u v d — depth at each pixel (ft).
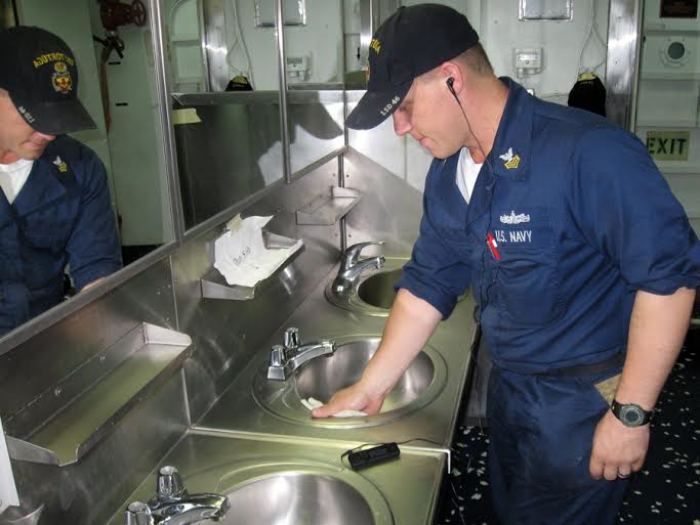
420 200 8.23
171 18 4.20
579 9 9.59
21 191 3.09
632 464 3.76
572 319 4.01
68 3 3.20
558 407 4.12
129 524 3.24
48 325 3.11
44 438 3.08
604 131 3.56
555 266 3.85
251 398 4.97
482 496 6.48
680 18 10.30
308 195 7.13
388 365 4.78
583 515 4.32
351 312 6.63
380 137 8.12
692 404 8.48
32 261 3.14
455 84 3.67
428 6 3.73
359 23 9.47
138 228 3.86
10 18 2.88
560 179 3.67
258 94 5.70
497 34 9.87
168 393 4.28
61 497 3.31
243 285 4.71
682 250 3.42
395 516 3.59
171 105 4.04
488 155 3.91
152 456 4.13
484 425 7.57
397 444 4.26
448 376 5.27
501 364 4.42
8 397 2.96
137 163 3.80
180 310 4.37
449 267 4.74
